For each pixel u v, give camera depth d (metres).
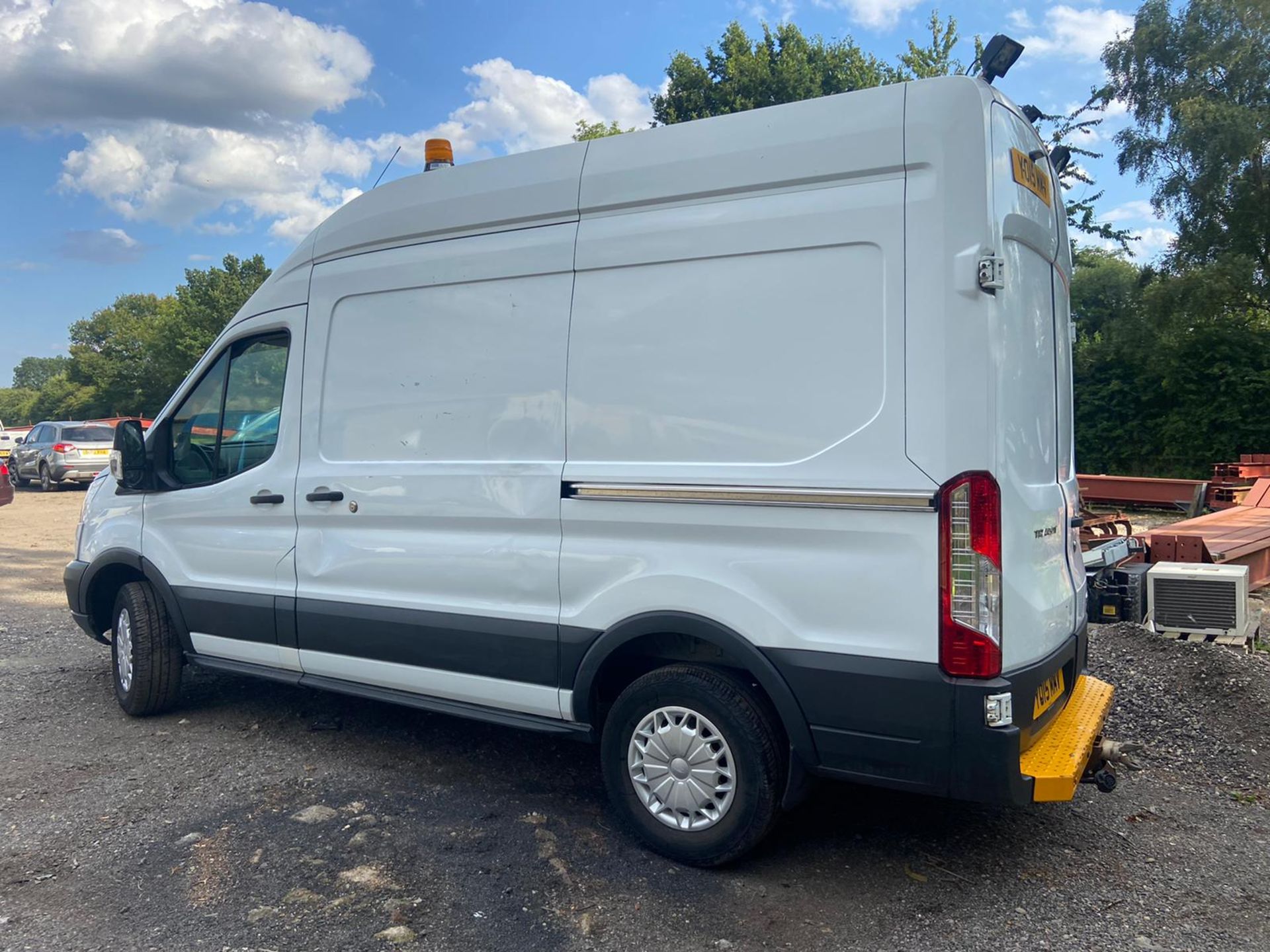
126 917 3.12
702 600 3.33
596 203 3.66
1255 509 10.25
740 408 3.29
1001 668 2.93
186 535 5.03
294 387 4.60
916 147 3.00
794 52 25.83
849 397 3.09
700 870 3.46
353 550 4.34
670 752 3.48
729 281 3.33
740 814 3.32
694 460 3.39
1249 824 3.86
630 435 3.54
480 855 3.56
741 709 3.29
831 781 4.29
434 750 4.72
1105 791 3.49
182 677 5.25
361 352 4.36
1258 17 19.62
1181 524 9.12
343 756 4.63
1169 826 3.85
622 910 3.18
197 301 55.94
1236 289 20.11
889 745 3.03
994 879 3.40
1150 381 21.34
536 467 3.76
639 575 3.48
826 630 3.11
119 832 3.76
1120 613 6.19
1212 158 19.44
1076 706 3.69
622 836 3.74
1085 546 8.45
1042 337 3.47
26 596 9.10
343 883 3.34
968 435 2.90
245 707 5.44
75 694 5.74
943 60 24.25
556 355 3.74
